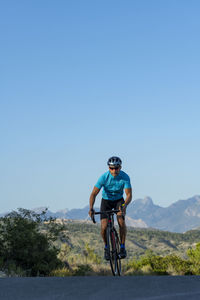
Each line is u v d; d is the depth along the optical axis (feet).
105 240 30.73
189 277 21.31
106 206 31.73
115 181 30.55
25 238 53.93
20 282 19.31
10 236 53.16
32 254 55.31
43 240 57.00
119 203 31.48
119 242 30.89
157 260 98.94
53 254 57.93
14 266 51.24
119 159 29.86
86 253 71.67
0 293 16.33
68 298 15.21
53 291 16.85
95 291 16.84
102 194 31.78
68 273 58.75
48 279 20.40
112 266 29.30
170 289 17.30
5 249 53.67
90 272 61.72
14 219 56.90
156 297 15.16
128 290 17.06
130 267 83.41
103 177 30.63
